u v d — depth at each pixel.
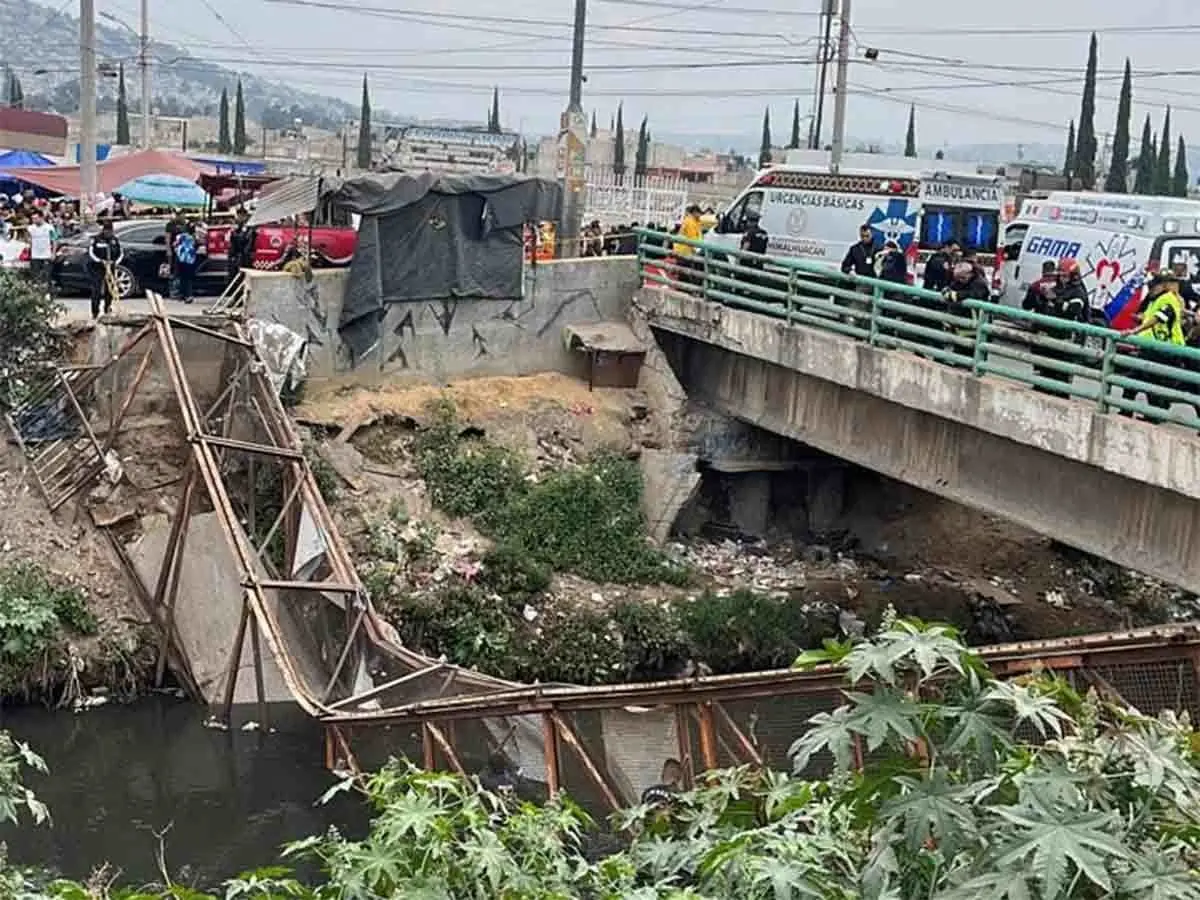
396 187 23.62
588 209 44.06
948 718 4.55
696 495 24.86
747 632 21.22
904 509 26.08
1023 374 18.00
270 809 16.27
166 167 38.59
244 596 18.06
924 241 24.44
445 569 21.27
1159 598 23.92
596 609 21.41
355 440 22.98
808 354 21.73
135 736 18.12
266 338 22.53
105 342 22.19
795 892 4.95
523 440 24.05
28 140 43.88
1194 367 17.83
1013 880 4.04
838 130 31.73
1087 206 22.11
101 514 20.69
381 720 15.21
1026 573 24.62
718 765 11.85
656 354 25.36
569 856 6.52
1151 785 4.49
